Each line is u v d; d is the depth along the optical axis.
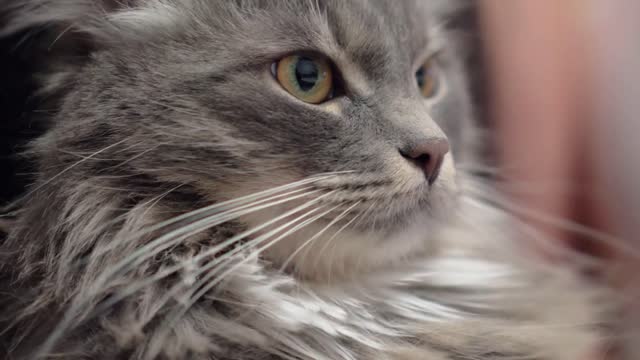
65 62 0.30
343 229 0.29
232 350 0.27
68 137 0.29
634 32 0.35
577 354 0.30
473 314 0.33
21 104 0.31
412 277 0.33
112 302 0.27
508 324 0.31
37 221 0.29
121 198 0.28
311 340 0.28
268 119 0.28
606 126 0.36
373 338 0.29
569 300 0.34
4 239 0.30
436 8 0.37
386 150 0.29
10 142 0.30
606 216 0.36
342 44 0.29
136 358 0.26
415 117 0.30
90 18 0.30
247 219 0.29
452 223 0.34
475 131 0.39
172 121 0.28
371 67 0.30
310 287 0.30
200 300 0.28
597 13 0.36
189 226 0.27
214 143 0.28
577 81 0.36
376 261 0.31
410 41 0.32
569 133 0.37
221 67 0.28
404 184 0.29
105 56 0.29
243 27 0.29
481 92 0.40
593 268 0.37
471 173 0.38
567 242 0.37
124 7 0.30
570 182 0.37
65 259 0.28
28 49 0.31
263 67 0.29
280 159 0.28
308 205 0.28
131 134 0.28
